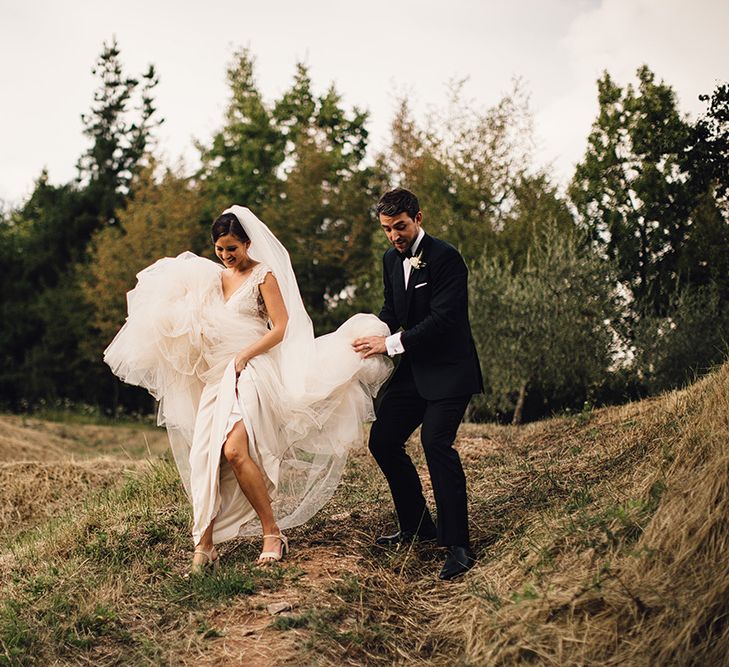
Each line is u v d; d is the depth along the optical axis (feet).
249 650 11.88
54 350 90.22
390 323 16.52
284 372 15.78
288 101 92.27
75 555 16.66
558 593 11.93
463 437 28.04
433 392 15.23
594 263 41.57
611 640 10.98
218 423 15.03
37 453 37.73
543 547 13.67
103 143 105.60
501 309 42.42
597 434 21.97
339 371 15.66
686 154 30.83
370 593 13.67
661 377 38.19
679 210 44.42
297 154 81.71
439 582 14.34
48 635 12.98
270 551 14.89
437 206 62.59
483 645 11.63
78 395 90.07
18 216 118.21
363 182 82.43
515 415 43.24
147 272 16.31
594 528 13.67
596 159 48.91
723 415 14.43
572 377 41.34
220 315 15.69
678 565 11.62
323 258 75.41
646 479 14.57
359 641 12.10
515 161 61.36
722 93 29.27
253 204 88.79
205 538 14.96
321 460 16.31
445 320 15.06
